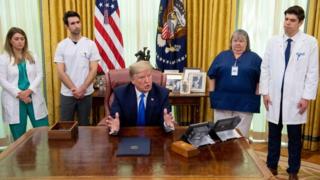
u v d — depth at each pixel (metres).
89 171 1.42
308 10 3.51
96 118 3.79
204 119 3.94
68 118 3.31
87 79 3.21
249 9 3.79
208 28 3.83
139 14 3.89
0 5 3.62
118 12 3.67
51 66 3.76
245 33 2.82
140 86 2.05
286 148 3.70
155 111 2.16
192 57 3.94
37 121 3.14
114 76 2.55
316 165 3.23
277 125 2.76
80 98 3.23
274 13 3.71
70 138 1.86
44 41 3.72
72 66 3.21
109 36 3.63
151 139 1.86
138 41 3.94
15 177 1.37
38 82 3.13
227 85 2.87
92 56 3.27
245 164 1.50
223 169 1.44
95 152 1.65
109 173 1.40
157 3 3.89
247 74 2.80
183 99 3.56
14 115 3.03
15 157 1.59
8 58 2.99
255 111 2.88
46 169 1.45
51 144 1.78
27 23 3.74
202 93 3.54
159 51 3.79
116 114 2.02
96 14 3.59
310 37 2.57
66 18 3.17
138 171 1.42
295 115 2.63
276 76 2.66
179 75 3.67
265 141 3.97
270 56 2.71
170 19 3.71
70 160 1.55
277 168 2.99
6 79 2.98
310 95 2.56
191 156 1.58
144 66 2.03
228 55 2.90
